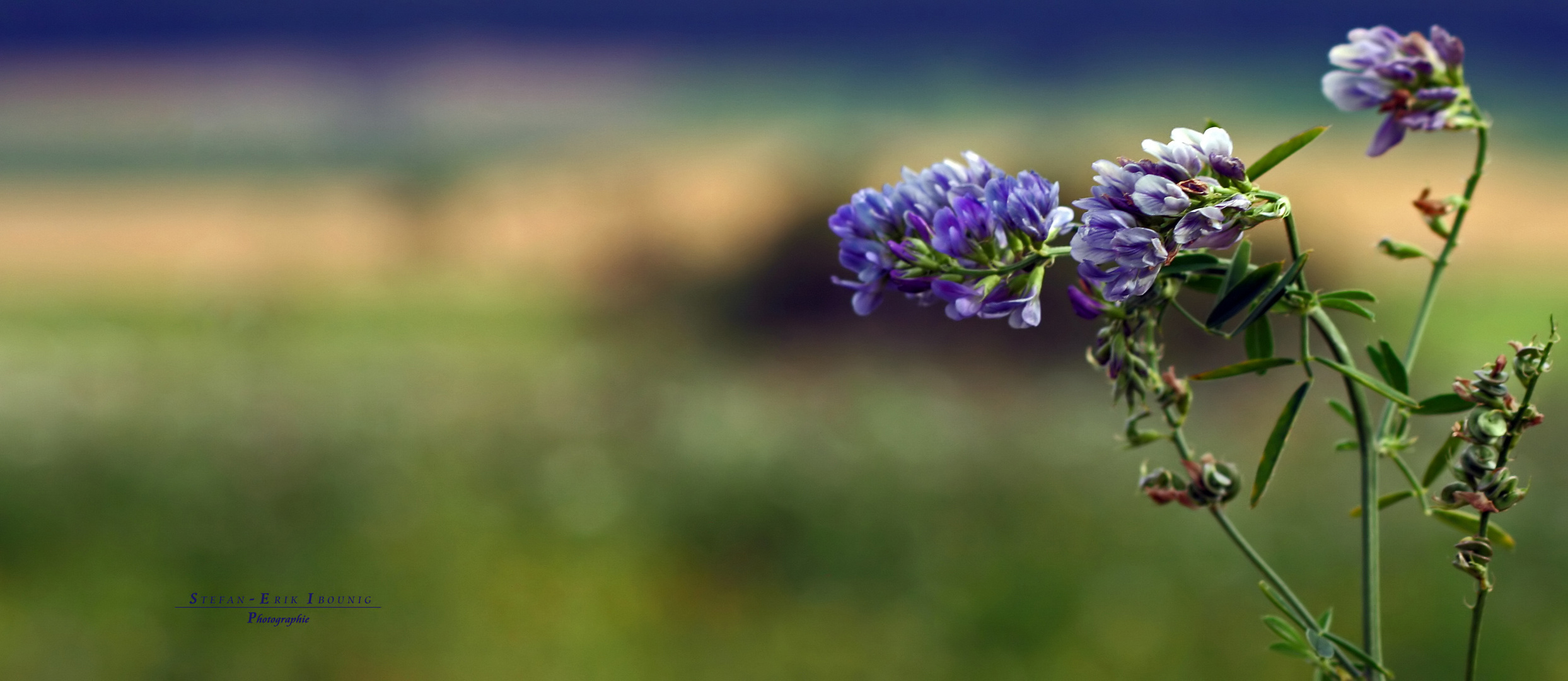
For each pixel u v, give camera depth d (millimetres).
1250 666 1068
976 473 1576
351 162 10312
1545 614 1092
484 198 6926
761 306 3219
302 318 3650
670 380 2486
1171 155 439
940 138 8805
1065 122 10648
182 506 1424
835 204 3309
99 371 2432
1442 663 1043
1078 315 463
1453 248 470
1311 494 1470
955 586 1227
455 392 2279
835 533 1360
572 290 3986
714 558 1345
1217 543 1312
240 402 2088
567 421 1987
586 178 7715
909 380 2535
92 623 1154
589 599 1215
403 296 4523
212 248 6289
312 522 1386
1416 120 466
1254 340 475
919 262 457
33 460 1603
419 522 1393
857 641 1138
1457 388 450
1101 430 1898
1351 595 1187
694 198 4020
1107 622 1152
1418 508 1341
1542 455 1450
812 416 2053
